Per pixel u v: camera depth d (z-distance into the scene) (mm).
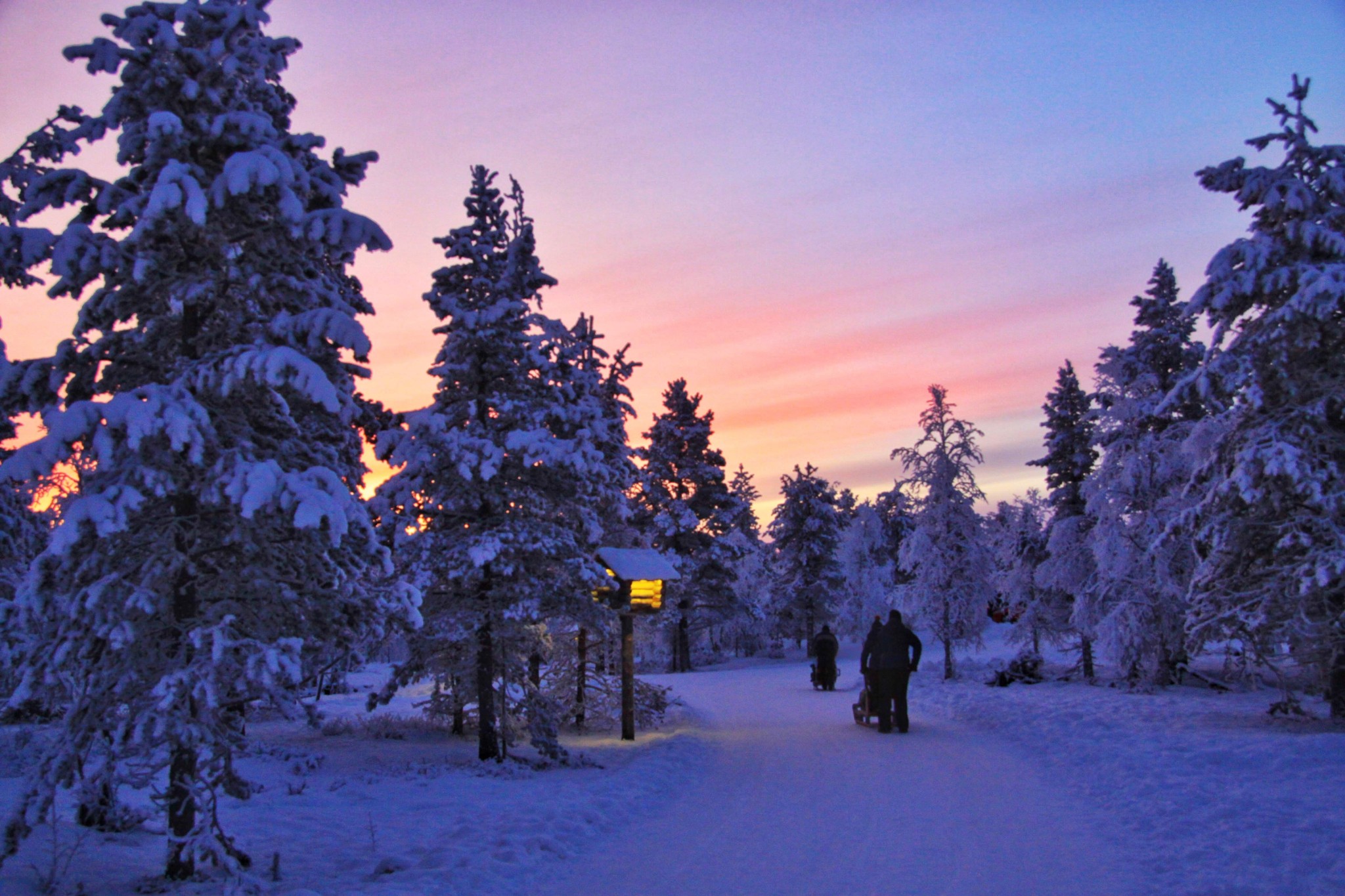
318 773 11344
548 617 13766
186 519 6535
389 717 16969
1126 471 21797
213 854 5789
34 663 5906
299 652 6188
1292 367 14508
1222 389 14977
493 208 13531
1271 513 14242
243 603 6969
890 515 54438
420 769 11531
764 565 54344
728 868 6809
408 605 7535
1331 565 12586
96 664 6219
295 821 8438
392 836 7824
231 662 5898
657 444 42000
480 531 12891
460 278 13414
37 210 6598
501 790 10234
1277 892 5711
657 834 8047
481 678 12820
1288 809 7762
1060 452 28734
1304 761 9766
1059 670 28219
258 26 7023
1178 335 22906
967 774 10602
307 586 7160
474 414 13008
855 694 23547
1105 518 22594
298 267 7551
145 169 6578
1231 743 11156
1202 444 16578
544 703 12844
